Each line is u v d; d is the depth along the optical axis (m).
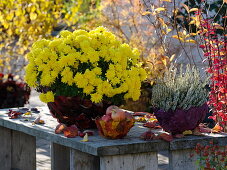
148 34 5.56
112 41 2.99
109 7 6.40
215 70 3.56
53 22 7.47
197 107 2.71
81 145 2.55
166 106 2.70
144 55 5.54
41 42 3.02
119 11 6.36
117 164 2.54
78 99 2.86
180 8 5.35
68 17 7.74
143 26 6.01
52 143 3.56
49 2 7.42
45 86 2.95
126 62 2.92
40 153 4.98
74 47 2.94
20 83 6.24
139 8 5.57
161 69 5.11
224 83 3.50
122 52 2.90
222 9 4.96
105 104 2.92
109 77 2.83
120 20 6.04
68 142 2.66
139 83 2.98
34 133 2.98
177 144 2.63
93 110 2.93
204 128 2.92
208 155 2.76
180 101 2.71
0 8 7.18
